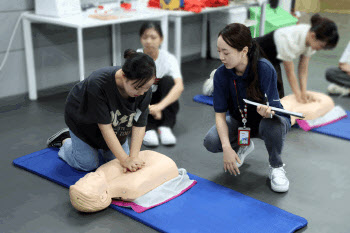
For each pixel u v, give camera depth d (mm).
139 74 1314
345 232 1471
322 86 3066
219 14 4086
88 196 1486
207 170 1937
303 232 1461
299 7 4156
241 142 1747
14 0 2783
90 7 3066
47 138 2271
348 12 4148
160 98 2291
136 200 1562
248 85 1627
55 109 2754
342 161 2066
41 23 2967
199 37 4305
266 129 1689
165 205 1583
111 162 1702
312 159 2078
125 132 1714
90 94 1502
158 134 2240
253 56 1559
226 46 1479
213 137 1812
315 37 2146
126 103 1540
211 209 1563
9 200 1635
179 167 1960
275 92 1646
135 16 2910
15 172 1861
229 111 1832
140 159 1676
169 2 3348
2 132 2336
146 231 1436
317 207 1638
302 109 2492
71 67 3275
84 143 1745
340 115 2605
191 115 2660
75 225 1472
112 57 3576
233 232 1415
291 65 2373
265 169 1960
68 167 1880
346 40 3896
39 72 3072
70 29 3178
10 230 1442
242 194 1686
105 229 1447
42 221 1497
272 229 1438
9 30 2812
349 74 3070
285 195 1724
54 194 1685
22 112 2680
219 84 1690
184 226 1445
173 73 2273
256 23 3668
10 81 2926
